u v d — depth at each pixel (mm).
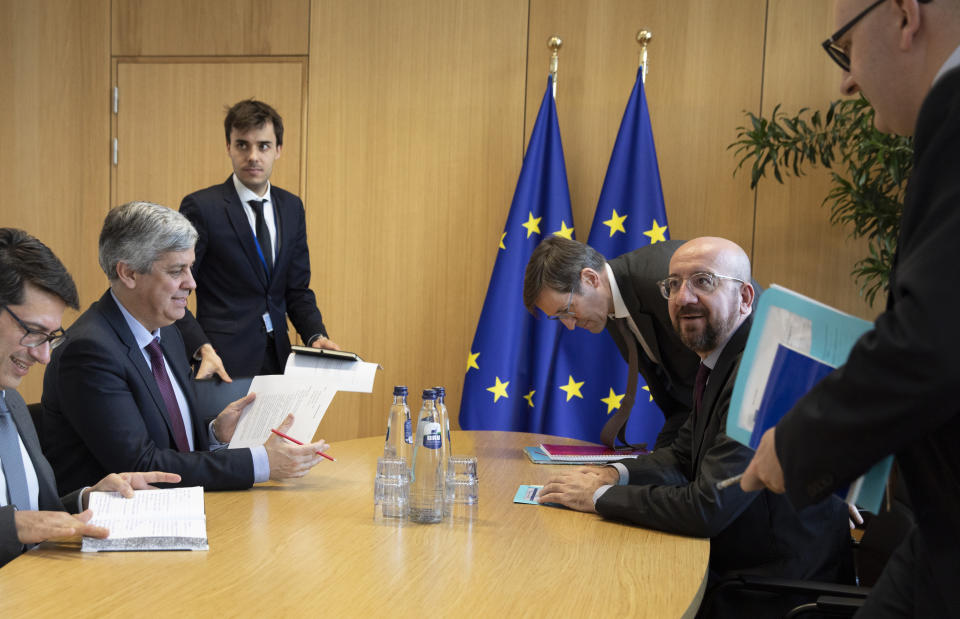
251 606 1287
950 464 954
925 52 1003
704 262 1966
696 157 4188
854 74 1077
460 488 1948
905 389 879
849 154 3674
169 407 2312
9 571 1422
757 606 1830
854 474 967
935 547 999
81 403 2033
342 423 4590
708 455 1811
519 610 1314
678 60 4188
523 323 4082
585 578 1479
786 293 1326
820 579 1883
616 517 1879
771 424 1312
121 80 4691
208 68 4617
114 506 1719
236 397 2746
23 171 4805
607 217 3996
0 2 4762
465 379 4074
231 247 3506
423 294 4488
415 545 1639
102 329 2131
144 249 2168
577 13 4273
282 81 4559
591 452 2596
